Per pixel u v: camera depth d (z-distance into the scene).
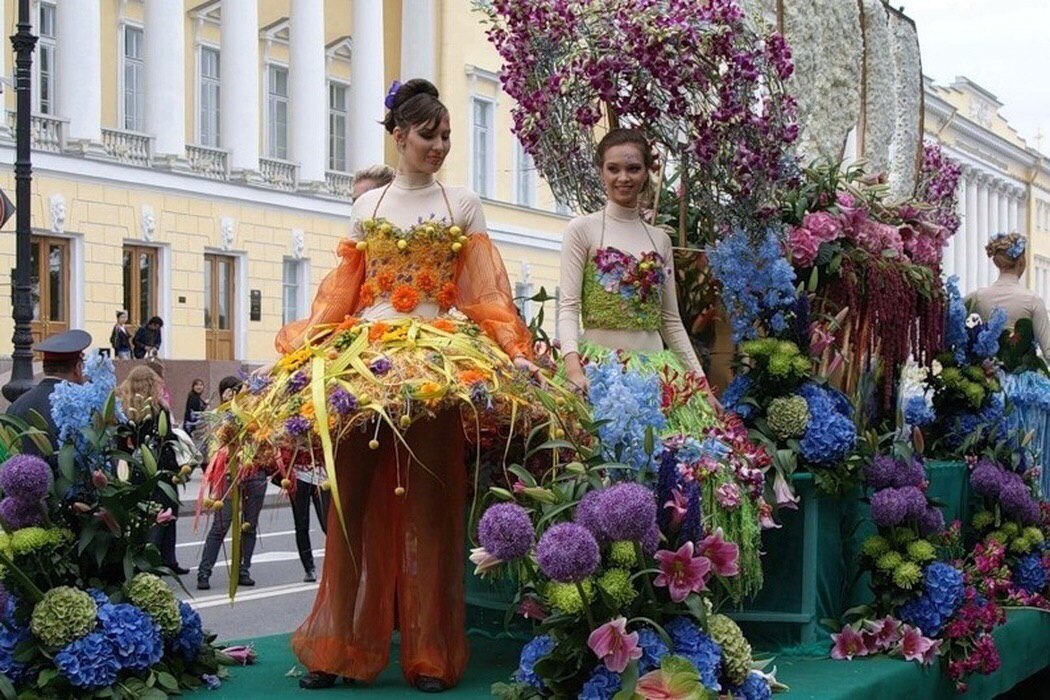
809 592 4.12
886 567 4.16
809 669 3.86
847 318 4.69
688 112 4.30
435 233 3.78
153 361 12.92
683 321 4.74
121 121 25.98
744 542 3.85
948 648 4.14
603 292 4.14
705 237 4.71
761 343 4.28
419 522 3.69
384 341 3.55
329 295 3.84
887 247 4.78
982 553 5.01
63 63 23.20
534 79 4.50
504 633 4.36
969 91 19.06
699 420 4.01
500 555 3.15
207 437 3.67
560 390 3.66
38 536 3.40
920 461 4.87
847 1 5.48
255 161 26.55
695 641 3.14
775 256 4.34
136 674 3.43
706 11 4.18
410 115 3.82
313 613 3.72
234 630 8.20
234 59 26.38
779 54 4.26
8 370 21.36
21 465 3.41
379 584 3.73
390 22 30.17
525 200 29.09
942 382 5.62
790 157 4.37
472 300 3.82
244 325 26.36
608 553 3.14
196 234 25.39
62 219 22.92
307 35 27.81
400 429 3.42
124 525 3.54
